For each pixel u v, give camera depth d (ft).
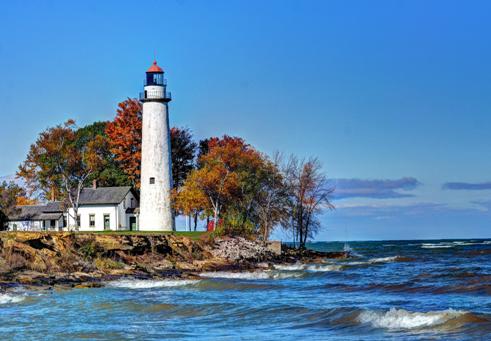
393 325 107.04
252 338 102.37
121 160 338.95
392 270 215.92
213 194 293.84
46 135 293.43
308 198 309.01
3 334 107.04
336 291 159.12
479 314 109.19
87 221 317.83
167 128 291.38
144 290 162.91
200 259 236.84
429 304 128.36
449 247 465.47
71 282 172.96
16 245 186.09
